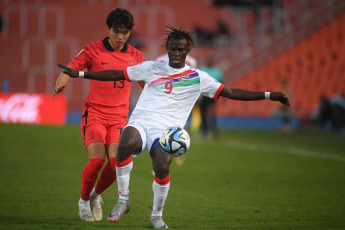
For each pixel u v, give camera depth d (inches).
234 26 4148.6
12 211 767.7
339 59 3754.9
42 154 1539.1
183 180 1188.5
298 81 3629.4
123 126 735.7
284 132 2790.4
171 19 4138.8
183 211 814.5
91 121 724.7
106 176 716.7
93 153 700.7
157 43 3973.9
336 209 868.0
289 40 3932.1
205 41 4030.5
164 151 619.5
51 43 3919.8
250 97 663.8
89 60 733.3
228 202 915.4
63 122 2687.0
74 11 4101.9
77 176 1165.1
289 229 684.1
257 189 1079.6
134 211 789.9
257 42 3996.1
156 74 661.9
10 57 3836.1
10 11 4020.7
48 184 1041.5
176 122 666.2
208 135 2337.6
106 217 748.6
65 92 3563.0
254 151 1841.8
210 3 4197.8
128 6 4163.4
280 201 940.0
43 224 662.5
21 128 2260.1
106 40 744.3
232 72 3754.9
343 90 3599.9
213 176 1262.3
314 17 4079.7
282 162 1561.3
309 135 2632.9
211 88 663.8
